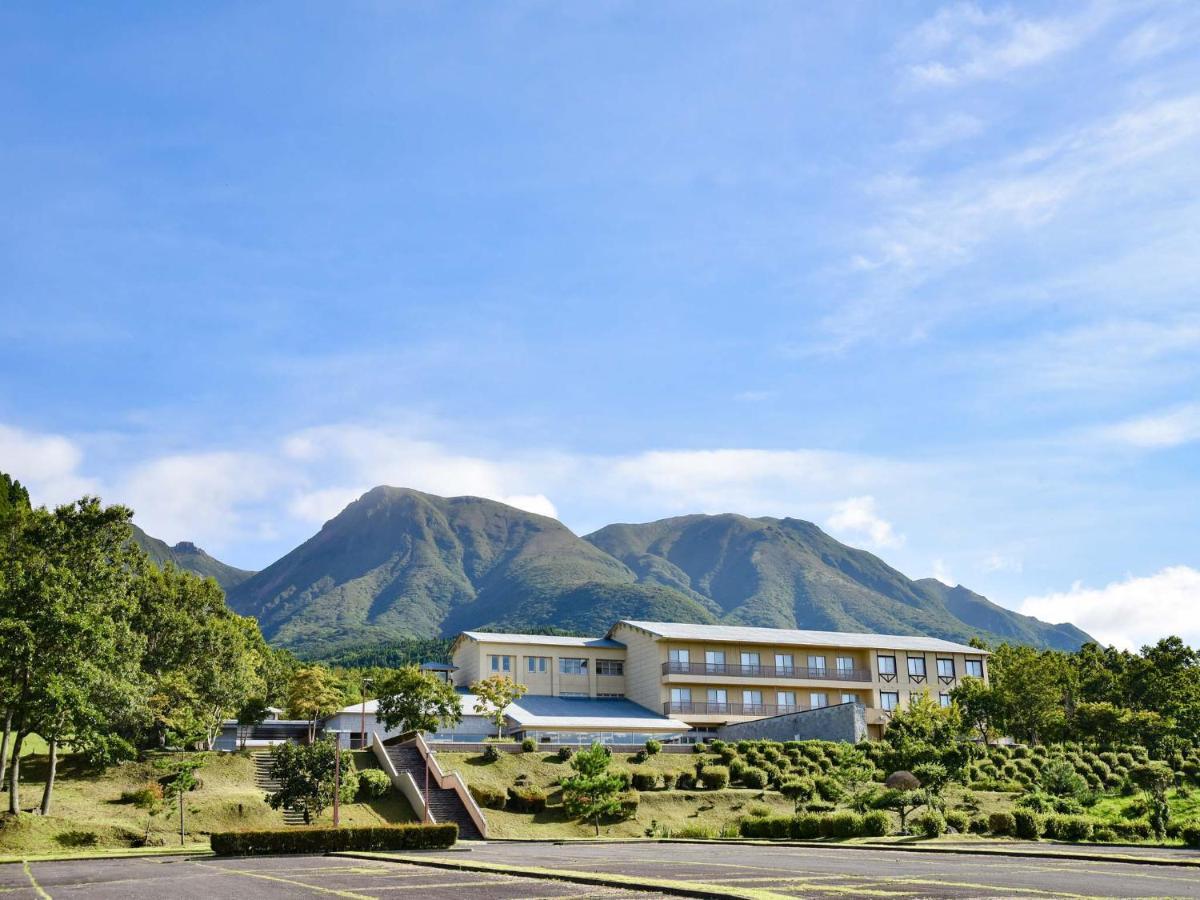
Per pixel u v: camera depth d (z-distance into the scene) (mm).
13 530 54375
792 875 25906
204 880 28578
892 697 88875
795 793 58875
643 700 85562
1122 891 21328
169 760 61406
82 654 48062
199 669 67000
